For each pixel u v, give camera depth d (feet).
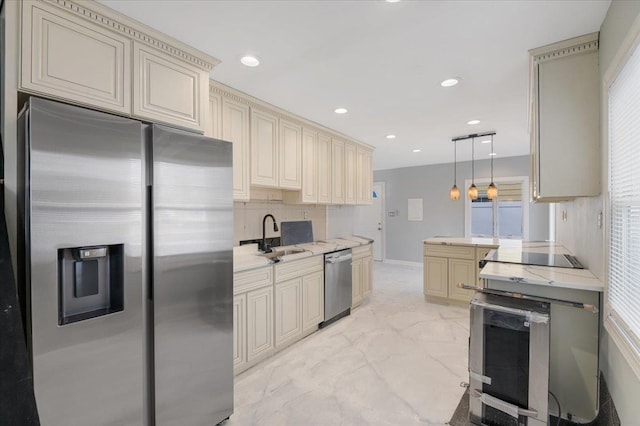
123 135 4.80
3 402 3.67
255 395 7.06
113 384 4.69
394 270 21.74
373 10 5.24
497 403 5.69
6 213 4.26
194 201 5.74
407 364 8.39
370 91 8.75
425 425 6.05
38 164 3.97
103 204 4.56
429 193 22.86
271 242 11.39
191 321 5.68
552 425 5.87
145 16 5.34
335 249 11.59
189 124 6.42
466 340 9.93
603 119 5.59
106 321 4.60
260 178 9.54
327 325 11.30
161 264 5.23
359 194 15.07
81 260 4.44
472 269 12.94
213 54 6.66
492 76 7.80
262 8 5.17
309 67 7.30
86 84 4.93
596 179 5.98
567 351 5.88
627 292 4.31
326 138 12.77
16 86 4.29
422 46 6.40
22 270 4.21
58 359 4.14
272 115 10.03
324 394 7.07
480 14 5.35
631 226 4.25
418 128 12.61
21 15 4.34
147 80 5.72
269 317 8.78
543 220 18.74
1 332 3.76
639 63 3.89
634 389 4.09
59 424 4.15
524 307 5.63
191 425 5.69
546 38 6.09
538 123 6.51
